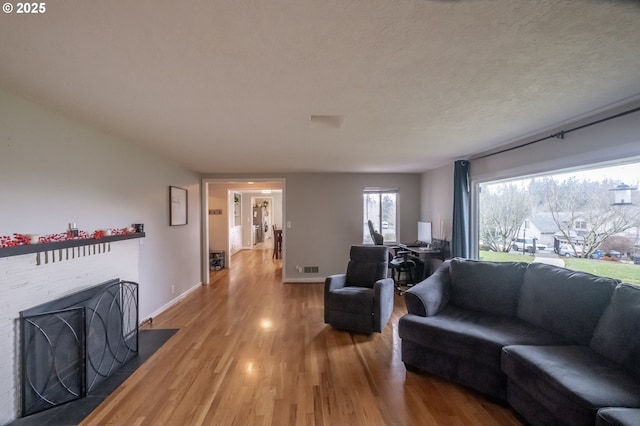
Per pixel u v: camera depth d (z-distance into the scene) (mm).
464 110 2285
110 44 1356
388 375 2387
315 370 2457
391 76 1716
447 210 4723
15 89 1845
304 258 5730
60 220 2307
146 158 3621
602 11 1161
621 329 1697
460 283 2836
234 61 1522
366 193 5895
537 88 1903
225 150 3629
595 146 2389
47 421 1835
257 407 1981
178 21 1198
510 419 1869
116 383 2271
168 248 4211
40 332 1915
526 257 3295
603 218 2451
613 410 1299
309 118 2426
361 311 3182
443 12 1165
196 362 2590
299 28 1256
